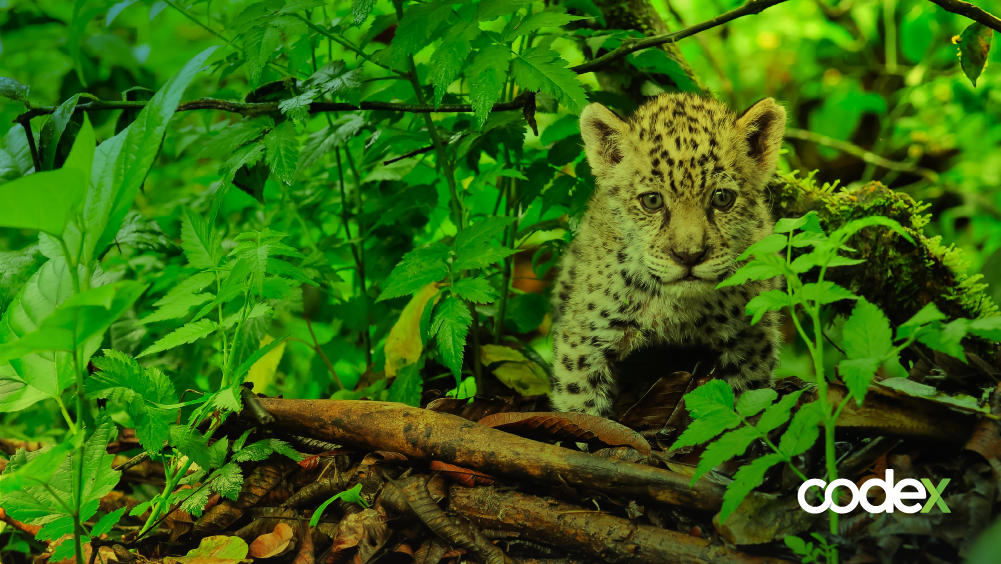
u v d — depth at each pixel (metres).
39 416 5.95
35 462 3.20
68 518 3.75
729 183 5.24
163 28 9.30
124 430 5.44
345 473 4.12
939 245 6.05
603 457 3.73
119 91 7.65
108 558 3.93
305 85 5.17
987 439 3.19
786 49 12.98
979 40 4.90
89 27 8.40
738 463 3.63
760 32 12.55
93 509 3.68
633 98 7.17
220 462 4.07
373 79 5.16
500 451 3.79
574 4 5.82
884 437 3.46
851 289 5.93
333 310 6.29
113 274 6.20
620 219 5.56
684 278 5.07
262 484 4.20
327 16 5.75
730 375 5.52
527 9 5.84
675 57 7.18
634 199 5.41
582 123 5.60
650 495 3.52
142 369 4.03
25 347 3.21
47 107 4.96
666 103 5.68
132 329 5.85
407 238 6.56
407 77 5.28
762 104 5.48
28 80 8.05
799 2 12.43
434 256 4.64
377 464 4.07
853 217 5.95
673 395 4.36
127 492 5.33
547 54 4.39
